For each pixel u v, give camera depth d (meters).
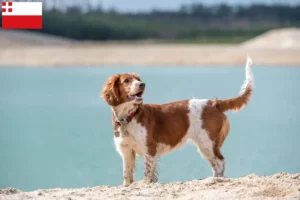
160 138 9.92
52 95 34.97
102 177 13.48
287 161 14.56
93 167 14.64
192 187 8.43
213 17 172.88
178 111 10.12
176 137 10.07
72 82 44.97
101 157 15.97
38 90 38.41
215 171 10.29
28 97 33.94
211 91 34.84
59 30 139.25
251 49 75.88
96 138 19.31
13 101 31.80
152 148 9.70
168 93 33.72
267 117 23.56
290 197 7.45
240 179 8.80
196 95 32.22
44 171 14.23
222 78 46.06
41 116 25.33
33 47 92.25
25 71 58.94
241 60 69.38
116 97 9.59
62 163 15.09
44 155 16.42
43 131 21.02
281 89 36.19
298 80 43.12
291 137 18.44
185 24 163.38
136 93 9.42
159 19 164.00
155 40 132.62
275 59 67.50
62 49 81.62
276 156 15.23
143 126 9.62
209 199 7.61
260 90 35.66
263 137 18.47
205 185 8.52
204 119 10.22
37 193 8.21
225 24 166.50
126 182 9.88
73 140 18.92
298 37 95.06
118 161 15.41
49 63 70.56
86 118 24.50
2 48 85.75
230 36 141.25
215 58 70.88
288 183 8.30
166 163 14.80
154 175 9.73
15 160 15.65
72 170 14.32
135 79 9.59
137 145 9.68
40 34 129.12
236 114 24.75
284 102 28.95
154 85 39.66
